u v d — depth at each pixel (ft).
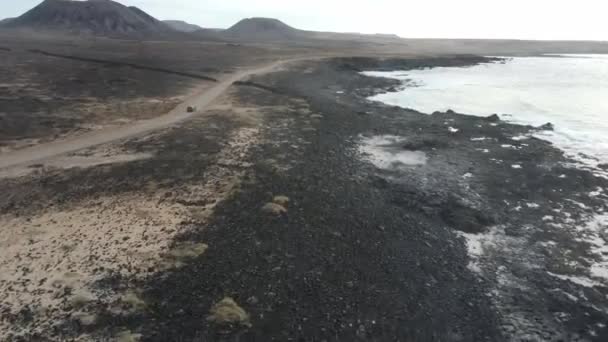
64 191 79.41
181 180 84.79
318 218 71.15
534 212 75.61
